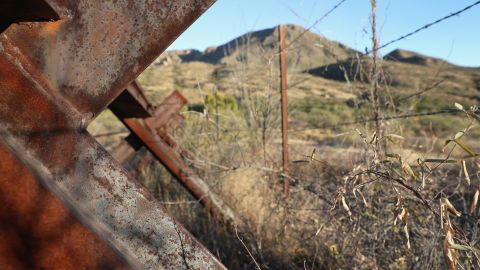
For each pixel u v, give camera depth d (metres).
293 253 3.65
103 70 1.42
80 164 1.39
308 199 4.05
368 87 3.77
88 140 1.40
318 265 3.40
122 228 1.42
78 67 1.40
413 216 2.97
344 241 3.15
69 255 1.34
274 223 4.02
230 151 5.64
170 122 4.74
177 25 1.47
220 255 3.83
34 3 1.26
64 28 1.38
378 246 3.02
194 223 4.52
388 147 3.42
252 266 3.58
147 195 1.45
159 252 1.46
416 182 2.59
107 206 1.41
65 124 1.38
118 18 1.43
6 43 1.33
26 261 1.31
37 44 1.36
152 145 4.57
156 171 6.28
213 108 6.91
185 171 4.52
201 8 1.47
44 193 1.31
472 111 1.78
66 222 1.33
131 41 1.44
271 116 6.23
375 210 3.01
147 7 1.45
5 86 1.32
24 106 1.33
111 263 1.37
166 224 1.47
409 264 2.84
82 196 1.39
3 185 1.29
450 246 1.55
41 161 1.35
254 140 6.12
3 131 1.32
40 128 1.35
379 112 3.48
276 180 4.83
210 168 5.06
